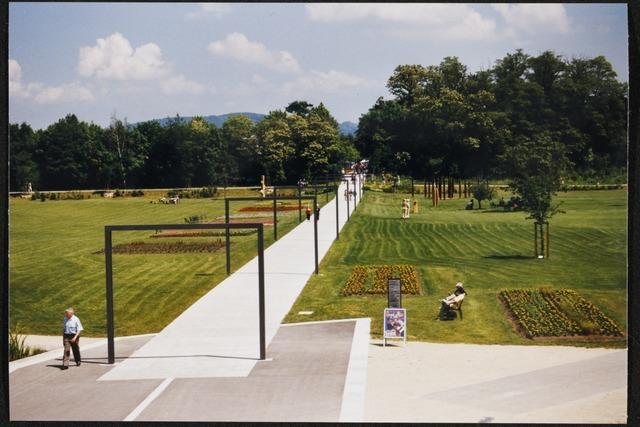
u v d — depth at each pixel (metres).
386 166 143.62
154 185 145.38
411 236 61.88
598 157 130.25
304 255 50.88
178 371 23.30
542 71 137.25
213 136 149.50
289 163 144.75
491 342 26.64
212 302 34.94
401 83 152.50
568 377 21.62
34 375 23.20
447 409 18.78
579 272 41.66
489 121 128.25
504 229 65.31
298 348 25.98
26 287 41.03
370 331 28.58
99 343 28.06
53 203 108.56
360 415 18.45
